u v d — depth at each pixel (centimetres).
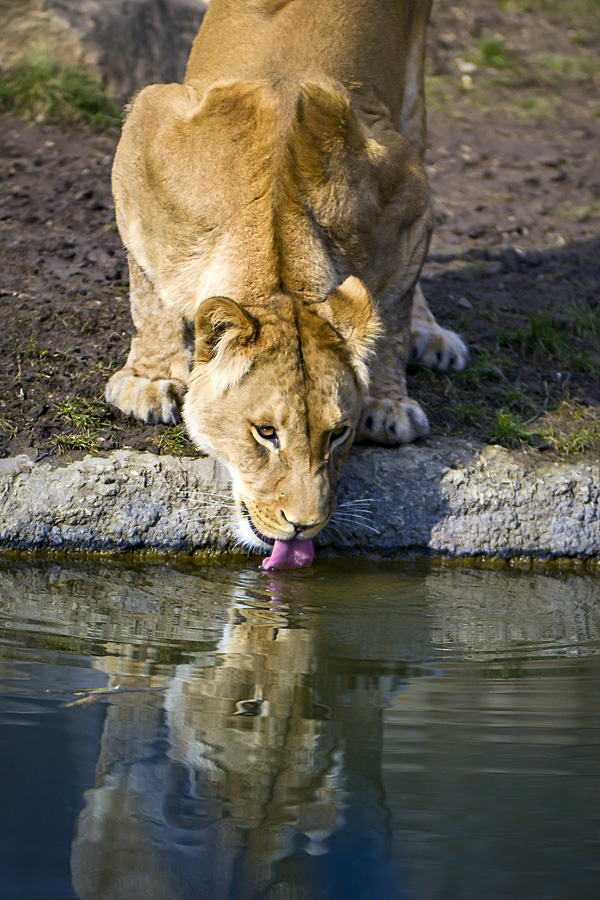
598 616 696
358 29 904
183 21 1833
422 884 353
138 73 1741
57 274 1122
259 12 895
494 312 1140
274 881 351
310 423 676
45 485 766
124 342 971
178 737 457
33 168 1448
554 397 970
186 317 802
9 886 344
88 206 1338
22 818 383
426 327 1002
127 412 839
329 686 533
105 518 769
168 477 784
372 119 862
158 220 789
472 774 433
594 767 442
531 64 2202
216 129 771
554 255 1344
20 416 829
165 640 592
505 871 359
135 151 814
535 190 1579
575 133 1858
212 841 375
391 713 500
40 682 513
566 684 552
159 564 759
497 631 652
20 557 750
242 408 691
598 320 1112
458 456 843
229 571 751
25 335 960
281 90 780
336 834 380
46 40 1684
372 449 836
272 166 746
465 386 967
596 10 2511
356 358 696
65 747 439
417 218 852
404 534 813
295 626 636
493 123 1889
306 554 716
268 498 701
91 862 357
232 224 746
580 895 347
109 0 1747
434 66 2138
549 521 828
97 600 664
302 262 729
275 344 680
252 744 453
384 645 610
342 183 766
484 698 527
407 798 411
